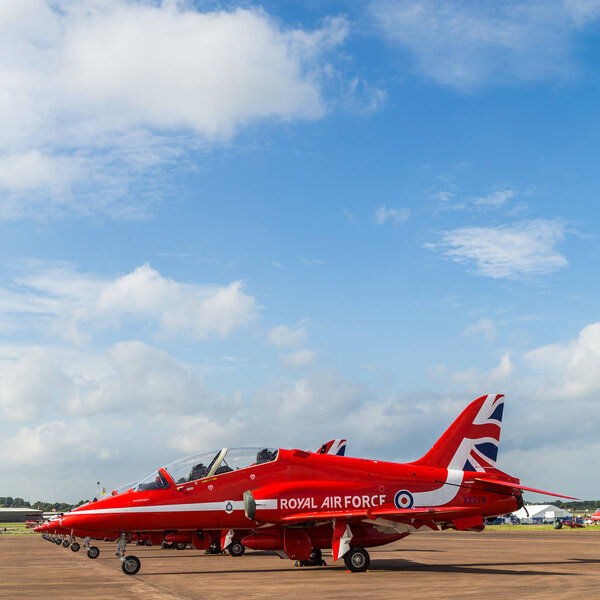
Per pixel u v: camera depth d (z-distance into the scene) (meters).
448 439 18.55
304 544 16.78
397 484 17.42
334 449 31.70
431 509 15.38
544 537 45.69
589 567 16.94
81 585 13.20
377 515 15.24
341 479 17.27
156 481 16.78
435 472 17.94
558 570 16.02
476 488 18.00
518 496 18.30
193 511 16.50
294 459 17.41
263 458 17.47
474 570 16.00
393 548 28.67
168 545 30.34
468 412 18.86
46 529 23.52
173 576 15.22
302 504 16.67
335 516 15.58
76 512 16.12
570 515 132.88
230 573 15.77
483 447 18.69
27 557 25.38
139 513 16.22
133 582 13.79
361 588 12.03
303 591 11.63
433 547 29.67
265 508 16.52
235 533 20.28
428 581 13.27
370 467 17.64
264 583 13.16
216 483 16.81
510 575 14.63
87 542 24.78
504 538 43.66
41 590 12.25
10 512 161.38
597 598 10.38
